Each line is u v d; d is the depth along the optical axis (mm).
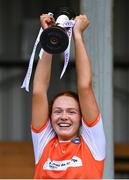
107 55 9273
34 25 20844
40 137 5551
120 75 20969
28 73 5406
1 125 21047
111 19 9383
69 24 5422
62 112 5484
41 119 5578
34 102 5598
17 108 21094
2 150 16219
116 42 20984
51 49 5066
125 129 20984
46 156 5395
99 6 9266
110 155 9336
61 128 5461
